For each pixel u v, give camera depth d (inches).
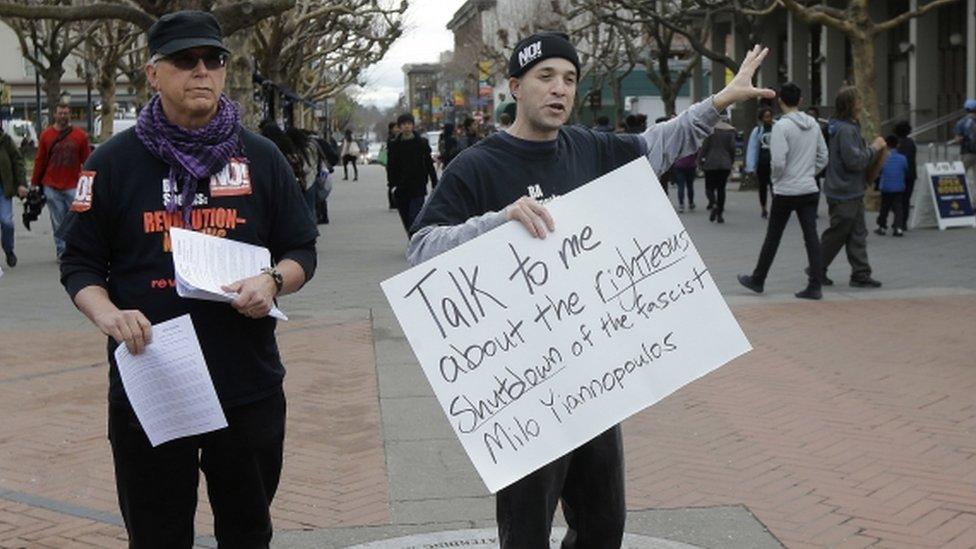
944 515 211.8
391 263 588.7
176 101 144.5
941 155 1188.5
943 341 359.9
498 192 149.2
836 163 457.1
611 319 144.5
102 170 145.6
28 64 2812.5
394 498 227.5
